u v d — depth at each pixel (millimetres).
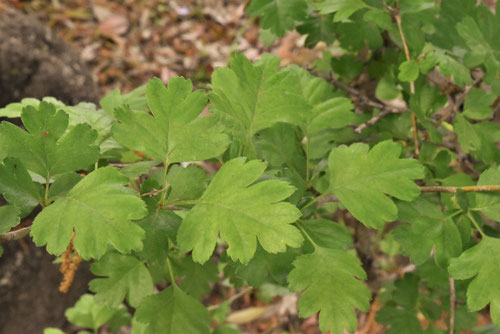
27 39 1438
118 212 529
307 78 630
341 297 558
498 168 591
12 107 608
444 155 654
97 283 632
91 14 2367
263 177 562
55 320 1426
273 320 1600
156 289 1376
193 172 571
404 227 586
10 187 539
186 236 542
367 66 782
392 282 945
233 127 572
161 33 2371
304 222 591
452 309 672
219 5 2537
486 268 563
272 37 780
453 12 669
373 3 631
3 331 1314
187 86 553
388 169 568
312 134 616
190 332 604
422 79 655
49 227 531
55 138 547
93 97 1589
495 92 634
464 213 592
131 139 555
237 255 532
